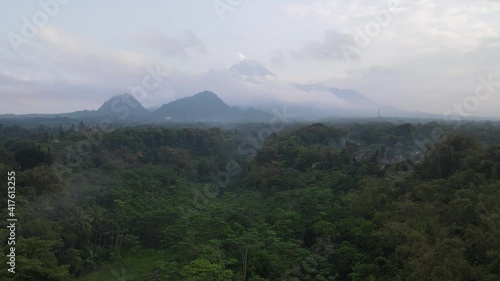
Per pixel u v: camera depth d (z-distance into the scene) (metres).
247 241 39.28
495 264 29.16
